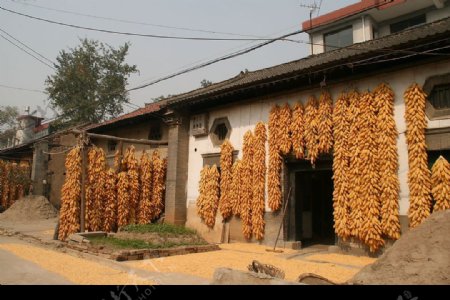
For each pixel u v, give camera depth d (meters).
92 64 34.72
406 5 19.50
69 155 13.65
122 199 14.51
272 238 11.83
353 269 8.02
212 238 13.44
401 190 9.26
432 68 9.21
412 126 9.10
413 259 5.11
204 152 14.60
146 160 15.69
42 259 9.37
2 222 20.19
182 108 15.02
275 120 12.07
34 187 25.66
